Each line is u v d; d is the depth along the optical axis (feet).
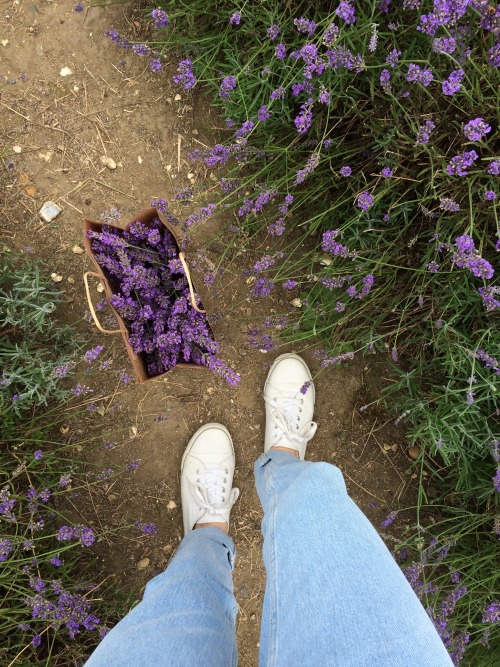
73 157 3.88
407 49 3.17
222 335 4.03
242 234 3.82
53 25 3.81
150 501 4.05
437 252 3.34
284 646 2.45
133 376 3.96
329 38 2.78
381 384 4.14
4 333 3.72
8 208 3.84
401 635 2.38
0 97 3.82
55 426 3.88
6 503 3.13
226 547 3.57
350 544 2.63
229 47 3.56
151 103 3.92
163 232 3.39
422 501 4.16
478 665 3.76
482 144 2.98
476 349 3.10
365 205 2.95
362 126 3.46
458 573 3.62
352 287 3.25
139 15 3.85
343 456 4.18
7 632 3.51
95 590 3.90
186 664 2.48
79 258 3.89
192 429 4.08
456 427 3.52
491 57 2.71
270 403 4.00
